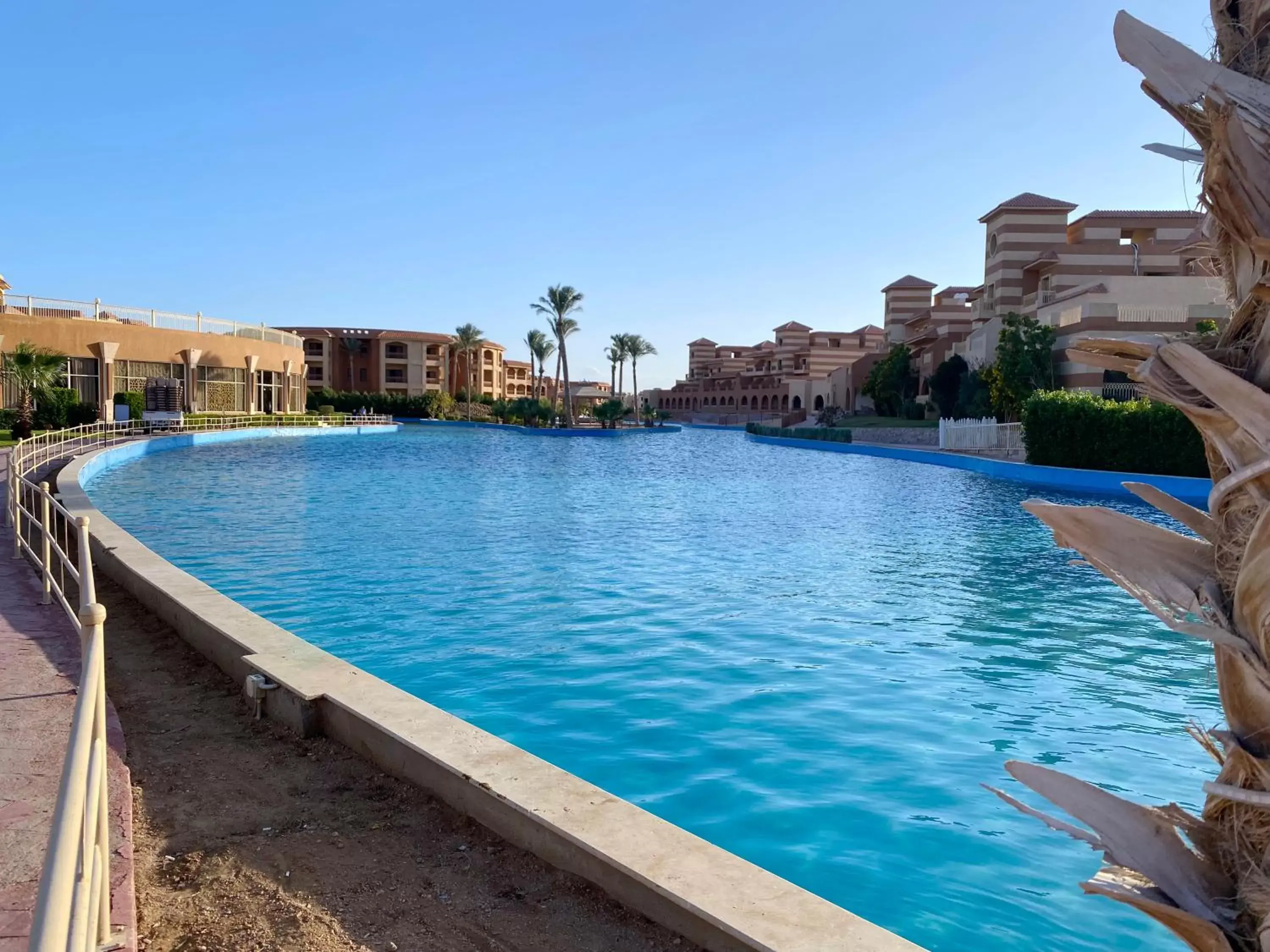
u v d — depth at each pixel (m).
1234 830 2.05
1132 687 7.56
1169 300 37.06
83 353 41.25
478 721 6.72
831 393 81.50
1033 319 39.44
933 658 8.37
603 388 109.62
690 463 35.38
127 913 3.32
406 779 4.71
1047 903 4.41
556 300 71.69
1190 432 24.11
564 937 3.32
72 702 5.49
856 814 5.29
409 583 11.41
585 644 8.72
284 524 16.17
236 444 39.28
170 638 7.38
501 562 12.85
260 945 3.26
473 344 91.31
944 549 14.36
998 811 5.33
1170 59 2.04
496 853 3.96
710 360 123.19
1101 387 35.16
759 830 5.10
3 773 4.39
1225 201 1.99
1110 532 2.20
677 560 13.22
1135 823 2.18
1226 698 2.03
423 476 26.20
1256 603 1.92
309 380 88.69
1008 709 7.02
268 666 5.76
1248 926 1.98
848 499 21.81
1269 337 1.98
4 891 3.35
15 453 13.12
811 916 3.13
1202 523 2.16
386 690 5.41
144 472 25.61
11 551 10.60
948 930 4.18
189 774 4.82
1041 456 27.55
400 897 3.61
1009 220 49.34
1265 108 1.94
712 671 7.93
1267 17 2.01
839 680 7.70
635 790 5.59
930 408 54.81
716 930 3.13
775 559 13.35
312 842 4.07
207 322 49.84
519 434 64.44
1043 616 9.98
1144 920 4.26
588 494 22.33
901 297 74.12
